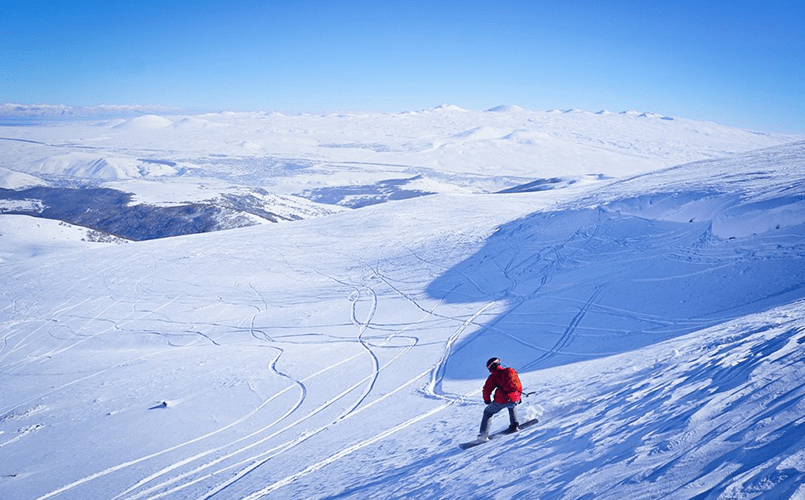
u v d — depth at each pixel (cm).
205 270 3941
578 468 490
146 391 1891
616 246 2716
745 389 527
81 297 3600
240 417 1515
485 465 644
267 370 1959
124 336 2842
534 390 1125
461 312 2383
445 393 1436
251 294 3322
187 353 2430
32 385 2227
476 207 5134
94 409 1759
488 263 3091
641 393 735
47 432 1587
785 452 322
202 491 1011
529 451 637
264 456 1174
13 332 3111
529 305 2275
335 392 1623
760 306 1511
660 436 478
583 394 923
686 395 615
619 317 1875
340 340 2286
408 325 2345
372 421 1286
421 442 966
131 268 4172
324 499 769
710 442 410
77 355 2652
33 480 1242
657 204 2950
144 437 1448
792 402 421
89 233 8725
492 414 812
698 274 2019
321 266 3769
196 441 1370
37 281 4066
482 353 1800
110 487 1131
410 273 3269
